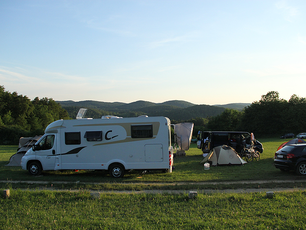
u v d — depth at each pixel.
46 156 12.47
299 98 75.12
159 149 11.83
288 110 71.69
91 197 7.96
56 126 12.49
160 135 11.87
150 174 12.80
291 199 7.33
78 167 12.18
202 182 10.84
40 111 92.38
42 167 12.53
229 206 6.83
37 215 6.47
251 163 16.14
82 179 11.73
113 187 9.75
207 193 8.52
